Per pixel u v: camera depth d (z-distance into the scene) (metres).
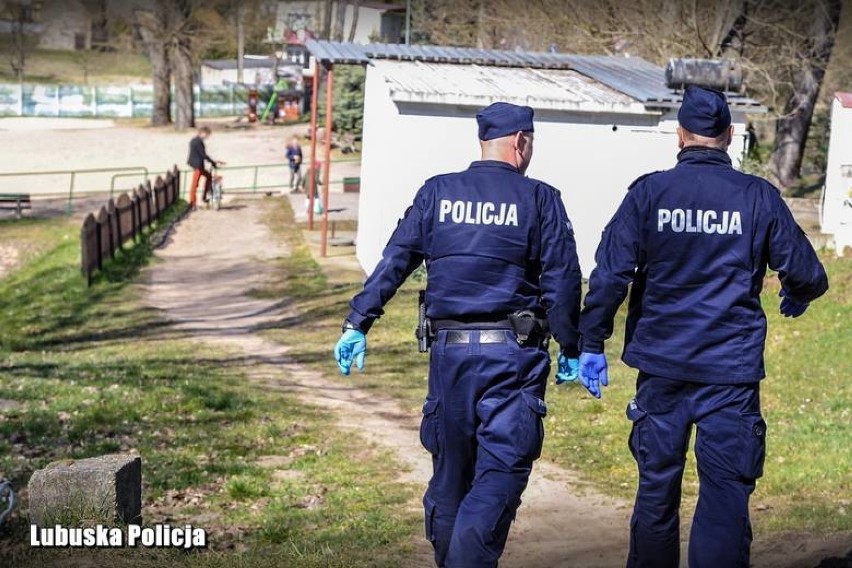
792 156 44.59
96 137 66.00
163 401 14.69
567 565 7.71
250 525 9.35
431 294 5.36
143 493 10.31
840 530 8.05
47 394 14.79
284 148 63.00
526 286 5.31
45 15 102.44
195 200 43.62
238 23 84.06
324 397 16.42
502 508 5.10
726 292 5.06
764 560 7.01
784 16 38.84
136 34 86.88
